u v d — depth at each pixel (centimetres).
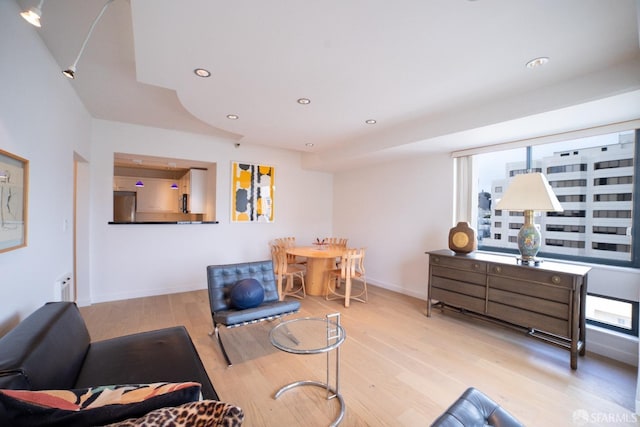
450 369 243
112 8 176
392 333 313
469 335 309
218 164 489
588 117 251
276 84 238
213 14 153
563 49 186
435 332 316
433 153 411
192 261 468
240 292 277
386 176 500
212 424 86
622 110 234
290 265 481
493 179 368
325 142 438
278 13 152
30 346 123
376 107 289
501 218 361
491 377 232
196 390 99
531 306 269
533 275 268
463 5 146
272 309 274
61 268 261
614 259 274
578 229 297
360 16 154
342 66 209
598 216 284
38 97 204
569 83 226
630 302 261
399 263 475
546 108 238
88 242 389
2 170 154
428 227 430
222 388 216
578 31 167
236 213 506
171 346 193
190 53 192
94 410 88
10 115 164
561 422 184
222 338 300
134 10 149
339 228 607
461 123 296
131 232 421
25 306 185
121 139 409
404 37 174
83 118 342
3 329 158
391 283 489
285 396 208
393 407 197
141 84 286
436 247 419
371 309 390
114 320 337
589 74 217
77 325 180
